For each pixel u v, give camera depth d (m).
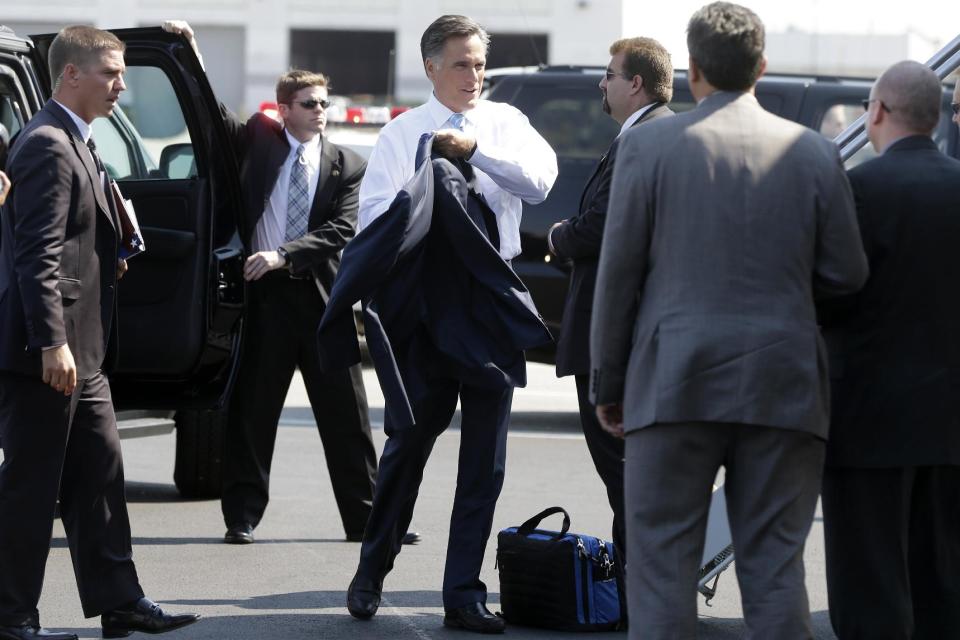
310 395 13.30
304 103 13.23
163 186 13.27
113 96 9.69
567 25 79.75
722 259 7.52
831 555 8.56
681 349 7.50
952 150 18.62
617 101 10.07
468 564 10.48
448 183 10.30
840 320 8.41
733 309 7.50
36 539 9.46
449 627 10.52
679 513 7.69
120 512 9.83
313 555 12.74
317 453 18.02
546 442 19.09
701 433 7.59
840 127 19.39
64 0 87.50
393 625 10.55
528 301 10.32
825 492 8.57
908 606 8.40
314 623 10.55
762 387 7.44
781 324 7.49
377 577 10.74
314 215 13.24
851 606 8.45
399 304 10.32
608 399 7.87
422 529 13.85
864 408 8.27
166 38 13.12
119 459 9.82
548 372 26.81
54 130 9.38
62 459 9.52
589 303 10.05
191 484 15.18
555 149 19.67
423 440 10.55
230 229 13.38
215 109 13.16
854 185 8.30
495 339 10.38
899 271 8.21
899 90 8.38
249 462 13.22
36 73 13.40
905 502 8.41
